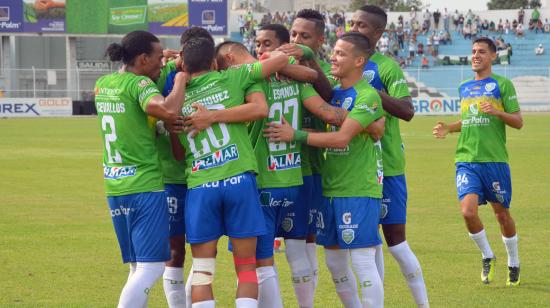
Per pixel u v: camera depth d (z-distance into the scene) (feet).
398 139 36.50
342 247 32.76
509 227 42.55
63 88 281.13
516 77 272.51
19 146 130.82
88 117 230.27
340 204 32.65
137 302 30.68
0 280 42.73
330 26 306.14
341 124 32.71
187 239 31.37
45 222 61.41
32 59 289.53
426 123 200.23
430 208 68.39
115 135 31.40
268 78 32.73
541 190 78.69
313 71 32.86
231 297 39.70
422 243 53.26
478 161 44.09
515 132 163.73
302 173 34.60
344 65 33.12
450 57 292.81
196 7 253.85
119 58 32.04
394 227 36.11
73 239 54.54
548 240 53.83
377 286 32.35
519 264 42.63
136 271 31.30
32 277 43.47
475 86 44.75
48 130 171.22
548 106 268.62
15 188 81.35
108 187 31.78
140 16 250.78
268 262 33.04
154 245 31.14
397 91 35.55
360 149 32.86
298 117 33.50
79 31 248.32
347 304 34.42
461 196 43.91
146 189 31.14
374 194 32.83
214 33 255.91
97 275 44.14
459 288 41.52
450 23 311.06
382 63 36.11
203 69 31.48
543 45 299.79
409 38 306.35
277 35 34.91
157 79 33.99
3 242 53.21
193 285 31.07
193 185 31.07
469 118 44.57
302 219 34.47
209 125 30.76
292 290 41.22
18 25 244.83
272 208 33.09
